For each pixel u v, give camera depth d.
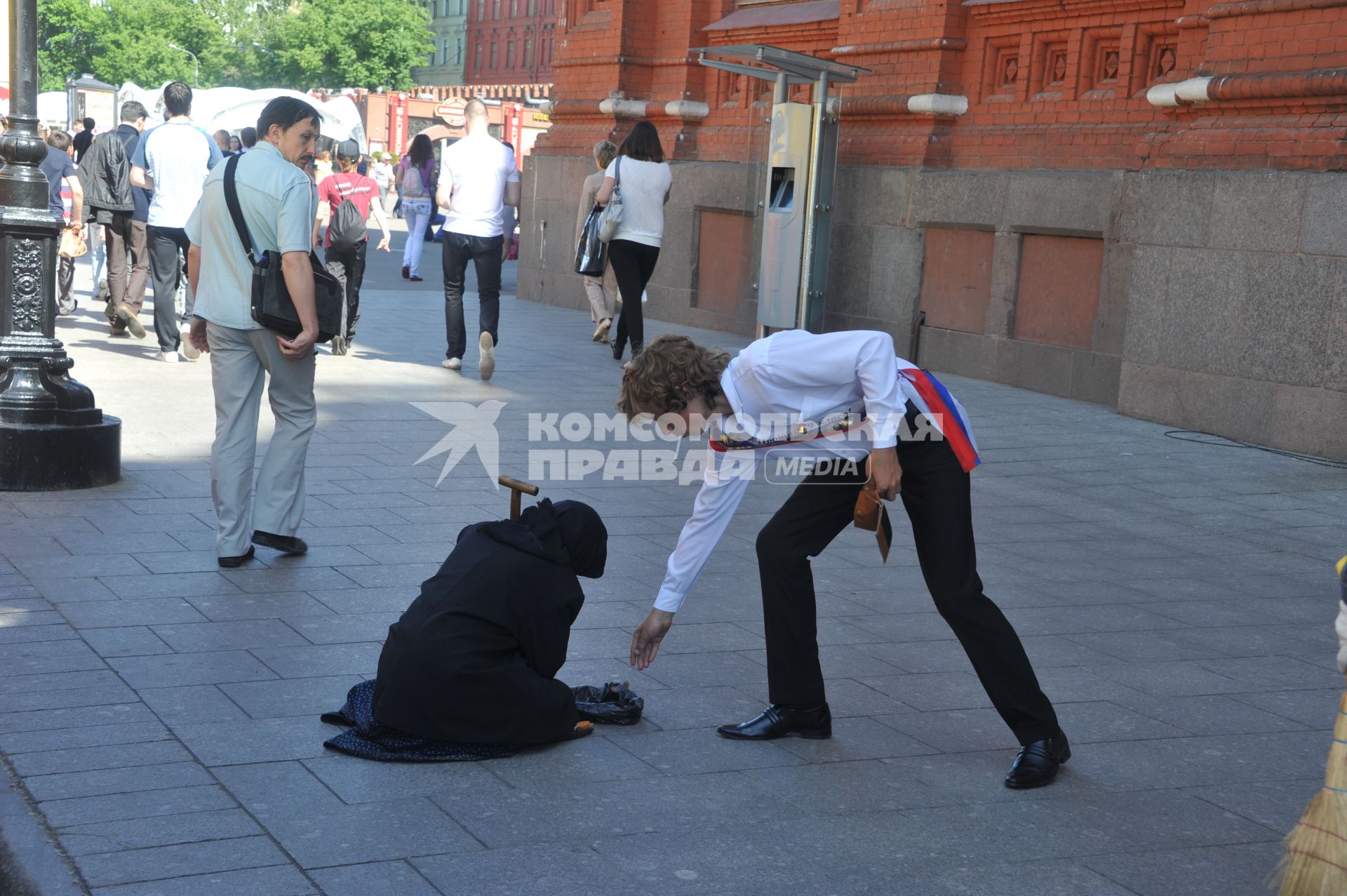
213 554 5.84
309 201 5.68
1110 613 5.63
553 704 3.98
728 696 4.52
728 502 4.07
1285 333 9.16
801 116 12.95
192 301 6.04
